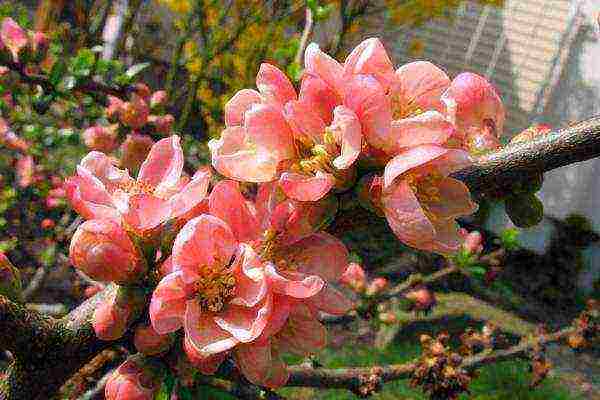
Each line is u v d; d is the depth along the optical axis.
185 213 0.22
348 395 1.03
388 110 0.19
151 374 0.22
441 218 0.21
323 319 0.62
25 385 0.22
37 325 0.22
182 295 0.20
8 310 0.21
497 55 2.04
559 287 1.89
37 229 1.04
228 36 1.33
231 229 0.20
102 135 0.52
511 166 0.23
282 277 0.19
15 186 0.97
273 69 0.21
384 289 0.62
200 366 0.20
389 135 0.20
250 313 0.20
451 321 1.34
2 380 0.23
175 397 0.33
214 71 1.40
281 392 1.00
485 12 2.05
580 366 1.42
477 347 0.63
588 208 1.95
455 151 0.20
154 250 0.22
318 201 0.20
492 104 0.22
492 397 1.04
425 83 0.22
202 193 0.21
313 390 1.03
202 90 1.36
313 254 0.21
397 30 1.84
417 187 0.21
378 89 0.19
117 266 0.20
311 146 0.21
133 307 0.21
